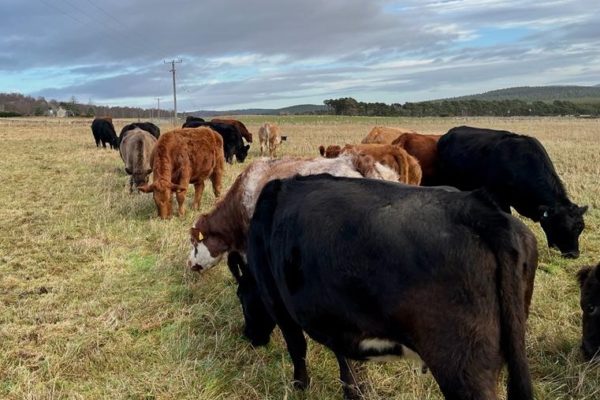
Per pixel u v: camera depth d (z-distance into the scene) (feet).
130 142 41.04
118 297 20.83
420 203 9.64
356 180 11.53
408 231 9.23
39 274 23.54
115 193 41.27
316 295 10.63
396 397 13.51
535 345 16.16
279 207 12.33
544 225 25.12
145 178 41.04
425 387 14.15
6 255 26.18
